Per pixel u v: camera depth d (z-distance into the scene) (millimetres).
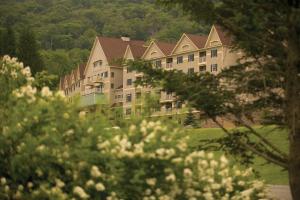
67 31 156125
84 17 166750
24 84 8203
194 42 67750
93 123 6383
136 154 6184
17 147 6023
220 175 7418
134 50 76188
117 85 79938
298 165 8328
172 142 6438
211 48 64312
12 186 6164
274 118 10070
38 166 5938
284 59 9195
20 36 76500
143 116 7176
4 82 7867
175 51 70250
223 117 9914
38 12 167750
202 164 6824
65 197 5805
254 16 8711
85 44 148500
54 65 109562
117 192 6105
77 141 6207
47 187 5922
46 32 149750
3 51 74125
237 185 8023
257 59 9758
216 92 9352
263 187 8555
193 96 9078
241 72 9703
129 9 165500
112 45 83625
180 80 9219
